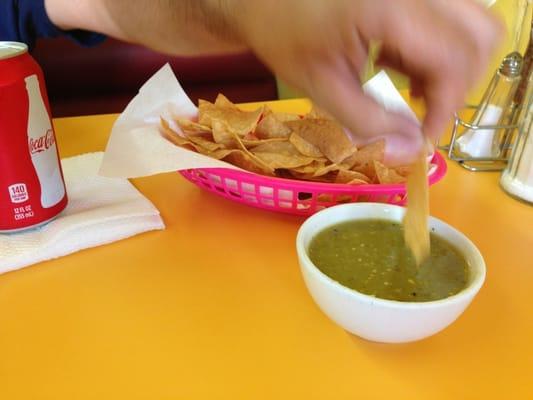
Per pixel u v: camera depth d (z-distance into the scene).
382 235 0.27
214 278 0.28
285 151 0.36
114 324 0.25
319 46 0.17
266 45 0.18
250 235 0.33
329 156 0.35
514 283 0.28
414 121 0.20
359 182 0.32
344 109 0.18
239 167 0.35
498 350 0.24
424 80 0.19
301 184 0.32
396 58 0.18
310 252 0.25
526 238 0.33
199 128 0.38
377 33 0.17
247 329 0.25
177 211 0.35
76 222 0.31
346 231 0.27
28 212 0.30
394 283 0.23
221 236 0.33
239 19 0.19
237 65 0.98
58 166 0.31
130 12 0.26
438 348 0.24
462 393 0.21
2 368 0.22
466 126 0.42
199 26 0.22
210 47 0.24
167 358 0.23
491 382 0.22
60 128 0.49
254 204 0.34
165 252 0.31
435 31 0.17
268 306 0.26
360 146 0.35
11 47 0.29
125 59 0.91
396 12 0.16
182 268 0.29
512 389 0.22
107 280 0.28
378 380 0.22
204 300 0.27
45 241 0.30
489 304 0.27
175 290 0.27
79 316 0.25
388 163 0.34
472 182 0.40
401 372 0.22
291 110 0.55
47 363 0.22
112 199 0.35
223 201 0.37
